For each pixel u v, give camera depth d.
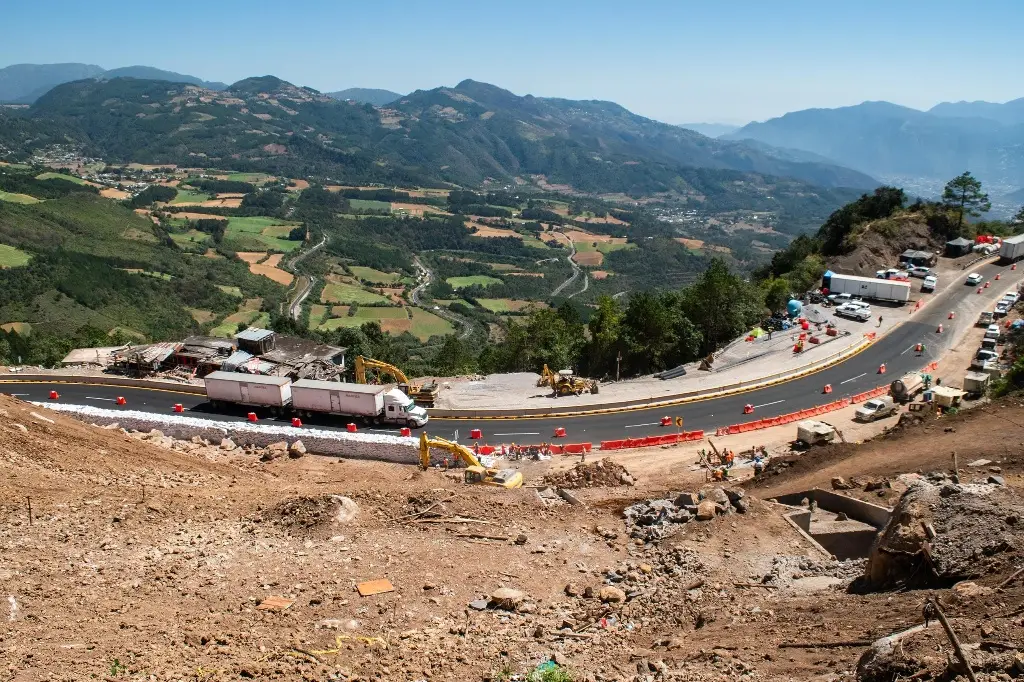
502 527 31.94
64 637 20.20
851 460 39.88
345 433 53.75
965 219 119.88
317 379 67.12
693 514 31.80
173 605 23.17
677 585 26.06
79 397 64.81
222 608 23.19
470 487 38.97
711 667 17.09
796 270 105.94
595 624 23.14
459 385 70.56
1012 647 13.77
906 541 21.55
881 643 15.45
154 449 46.06
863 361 71.25
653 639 21.36
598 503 37.44
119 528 29.61
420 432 57.75
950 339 75.94
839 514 31.50
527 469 49.84
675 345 80.69
